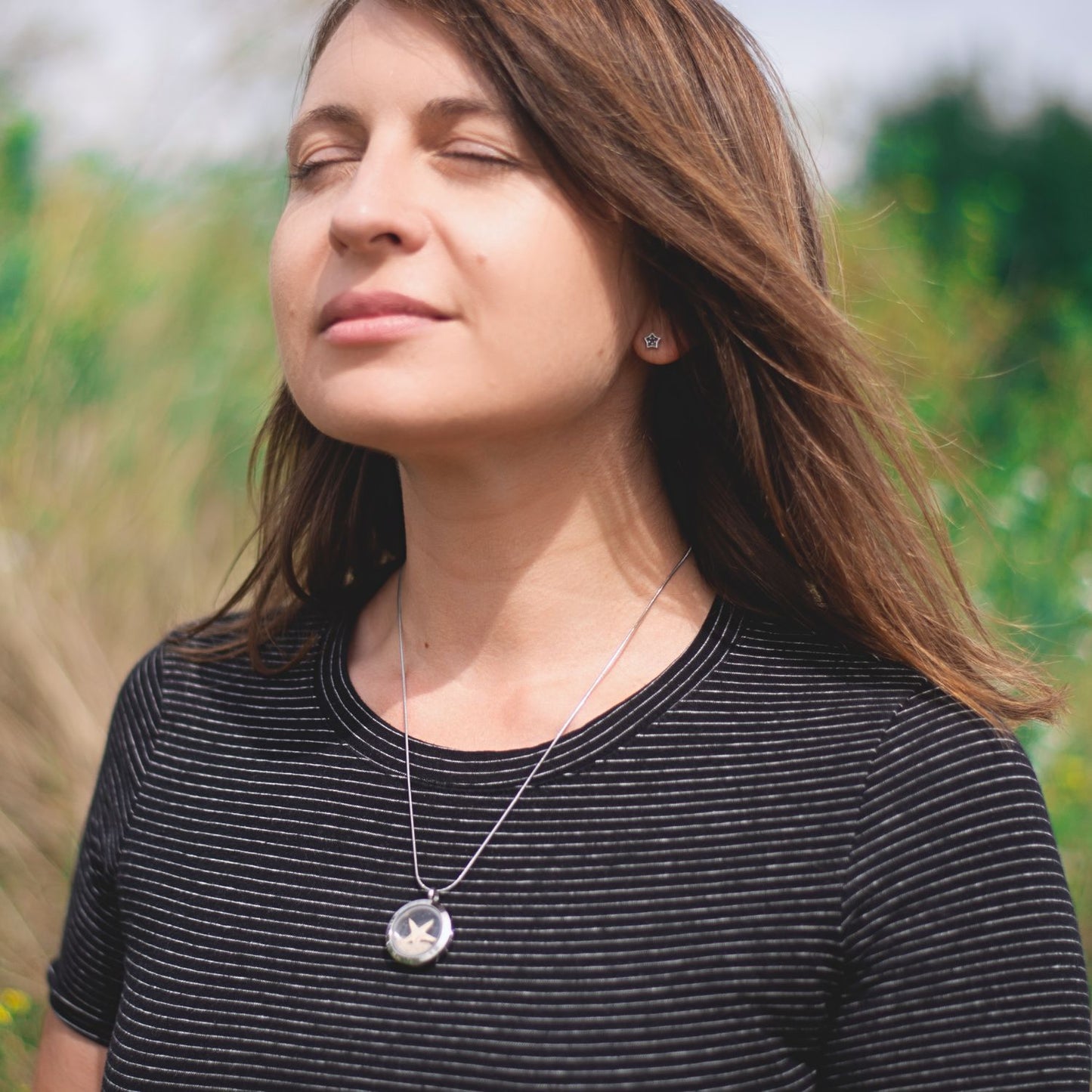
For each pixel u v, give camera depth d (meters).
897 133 6.88
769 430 1.34
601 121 1.19
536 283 1.18
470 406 1.18
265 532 1.60
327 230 1.21
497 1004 1.13
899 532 1.36
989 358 4.68
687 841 1.17
